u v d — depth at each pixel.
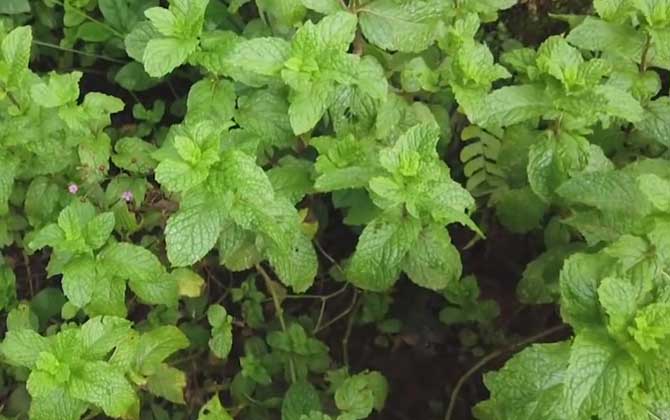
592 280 0.59
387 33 0.72
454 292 0.77
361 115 0.72
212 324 0.74
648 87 0.72
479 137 0.77
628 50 0.71
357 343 0.82
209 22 0.80
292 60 0.66
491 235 0.81
